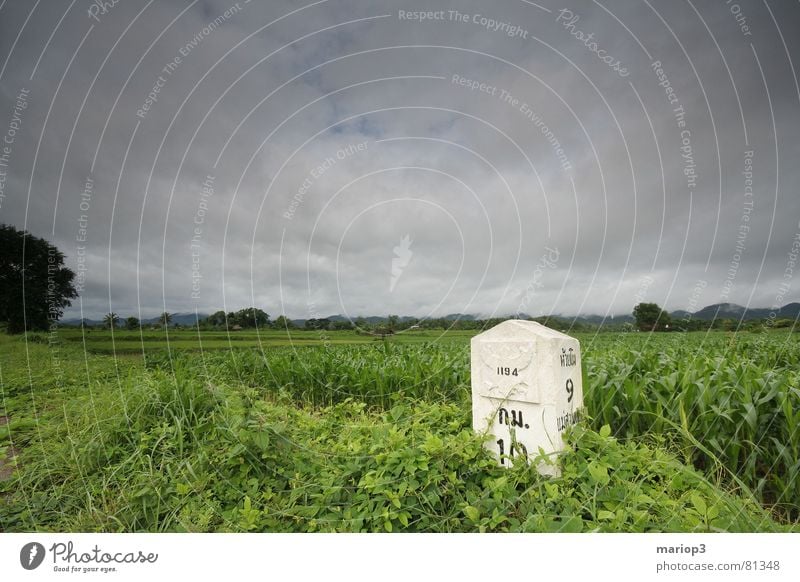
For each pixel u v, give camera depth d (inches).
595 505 100.2
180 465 129.0
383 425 156.5
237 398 173.3
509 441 133.8
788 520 119.5
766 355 261.4
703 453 149.2
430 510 105.7
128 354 406.0
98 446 145.9
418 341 493.0
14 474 136.7
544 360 126.5
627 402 167.0
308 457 133.8
